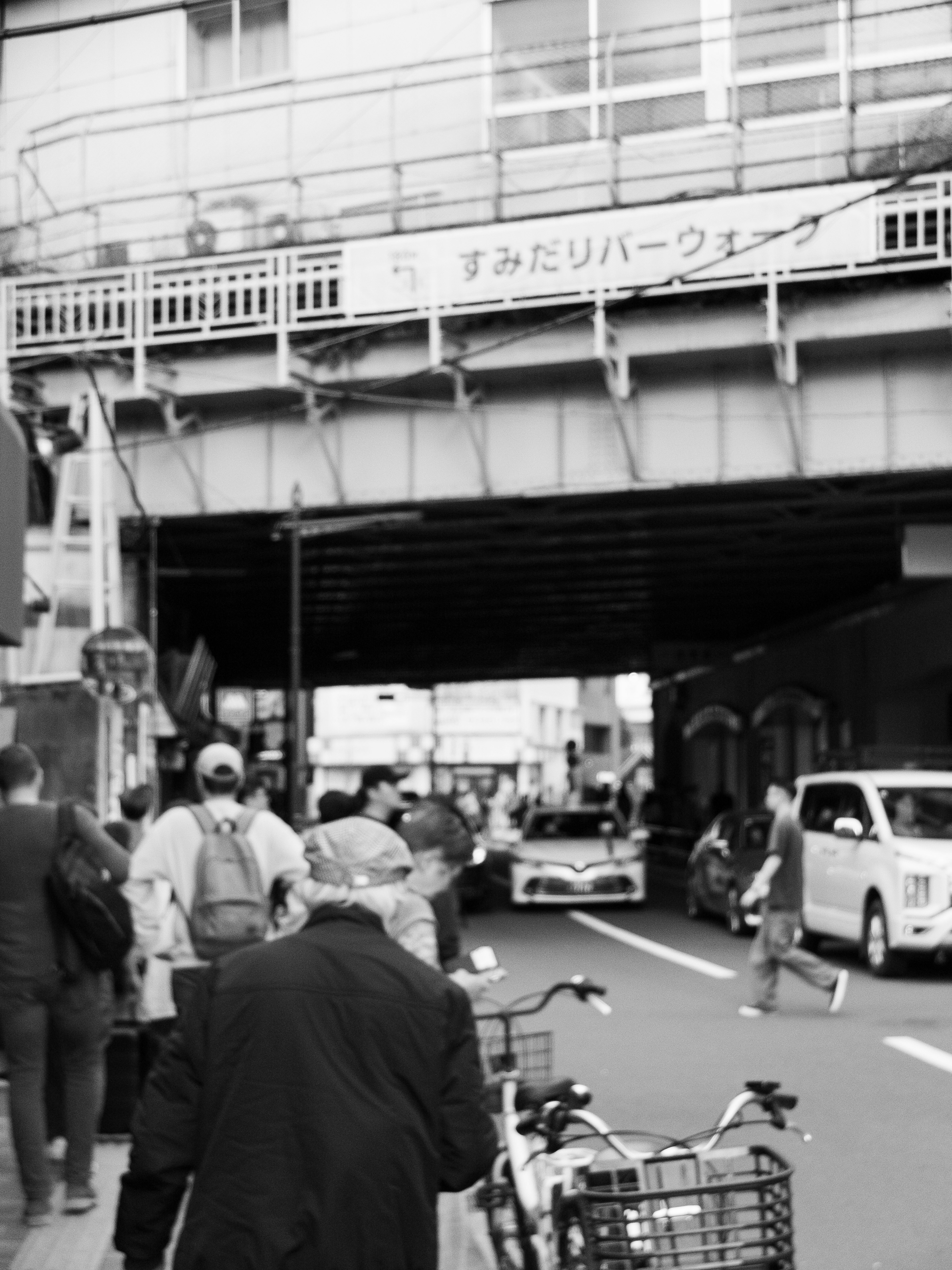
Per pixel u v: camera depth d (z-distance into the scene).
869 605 36.59
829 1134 9.19
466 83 25.30
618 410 22.20
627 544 30.23
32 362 24.14
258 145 26.91
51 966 7.08
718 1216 4.23
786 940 14.33
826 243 20.31
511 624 45.94
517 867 26.64
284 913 8.60
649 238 21.12
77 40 28.39
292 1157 3.27
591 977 17.30
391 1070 3.37
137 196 27.69
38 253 27.38
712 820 45.62
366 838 3.64
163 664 32.16
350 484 23.84
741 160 23.05
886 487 24.86
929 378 21.47
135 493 23.44
